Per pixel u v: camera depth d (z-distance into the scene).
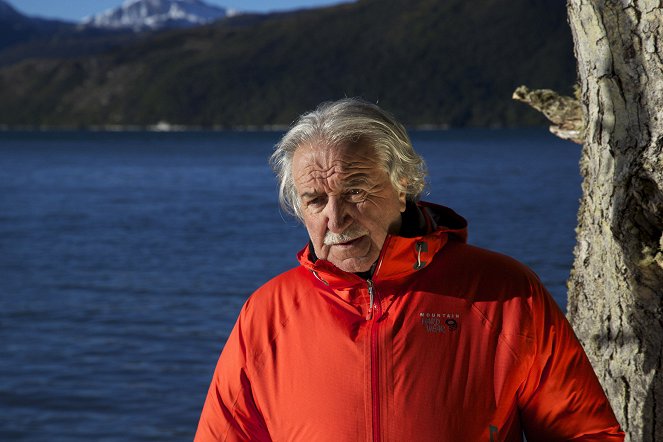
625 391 1.79
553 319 1.49
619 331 1.79
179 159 76.19
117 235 21.50
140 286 13.80
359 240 1.47
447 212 1.61
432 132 199.00
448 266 1.51
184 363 8.81
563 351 1.49
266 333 1.56
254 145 122.88
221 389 1.60
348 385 1.46
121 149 106.38
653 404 1.73
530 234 19.02
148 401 7.55
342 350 1.48
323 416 1.47
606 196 1.72
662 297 1.67
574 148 92.44
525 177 42.41
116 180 46.69
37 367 8.77
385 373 1.45
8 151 98.94
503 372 1.44
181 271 15.37
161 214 27.27
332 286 1.50
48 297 12.93
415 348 1.46
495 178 41.75
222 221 24.80
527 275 1.51
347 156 1.43
